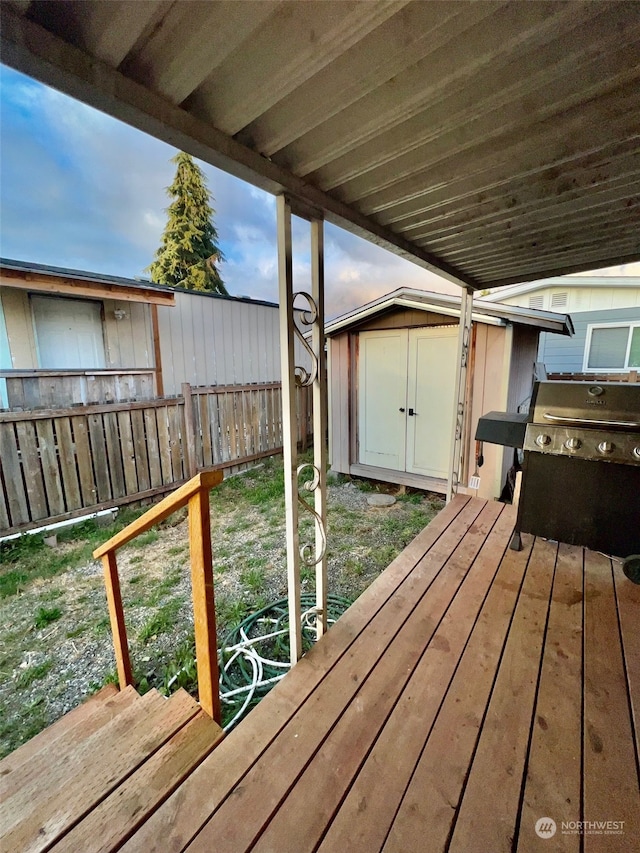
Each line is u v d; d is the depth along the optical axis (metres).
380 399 5.23
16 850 0.93
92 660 2.20
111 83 0.89
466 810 0.99
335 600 2.62
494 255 2.60
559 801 1.01
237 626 2.37
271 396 6.20
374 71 0.96
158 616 2.50
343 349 5.41
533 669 1.47
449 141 1.28
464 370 3.41
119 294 5.36
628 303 8.20
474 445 4.49
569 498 2.25
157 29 0.80
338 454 5.66
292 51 0.89
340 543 3.55
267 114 1.10
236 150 1.17
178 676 2.03
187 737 1.23
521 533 2.57
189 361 6.91
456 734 1.21
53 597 2.77
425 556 2.34
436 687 1.39
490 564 2.24
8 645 2.32
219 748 1.18
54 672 2.12
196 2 0.75
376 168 1.43
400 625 1.72
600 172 1.52
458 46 0.91
